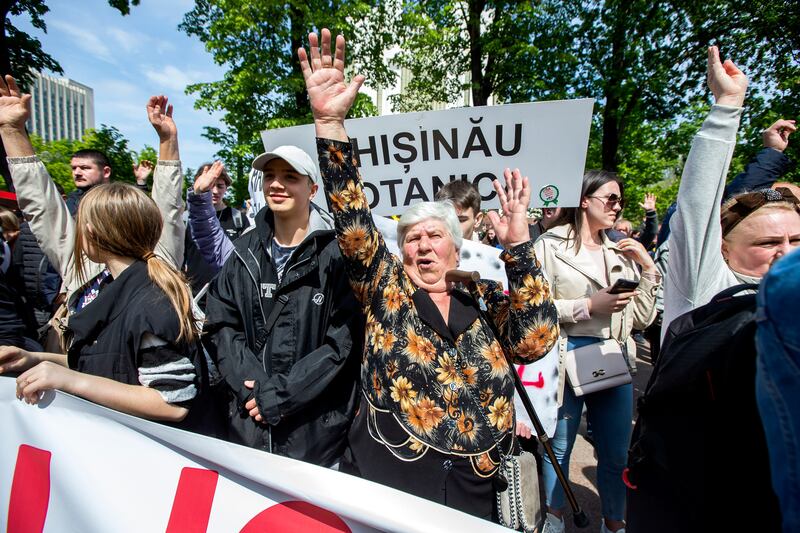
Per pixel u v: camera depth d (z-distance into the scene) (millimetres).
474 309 1498
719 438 884
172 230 2256
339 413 1641
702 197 1324
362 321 1679
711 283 1338
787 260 624
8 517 1454
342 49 1473
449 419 1355
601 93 11891
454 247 1563
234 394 1625
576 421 2262
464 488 1331
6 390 1487
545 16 11773
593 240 2395
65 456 1401
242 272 1732
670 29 11477
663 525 1020
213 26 10289
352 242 1471
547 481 2301
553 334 1508
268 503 1253
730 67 1355
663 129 13539
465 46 12008
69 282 2273
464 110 2494
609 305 1974
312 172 1796
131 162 12547
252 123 10828
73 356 1491
